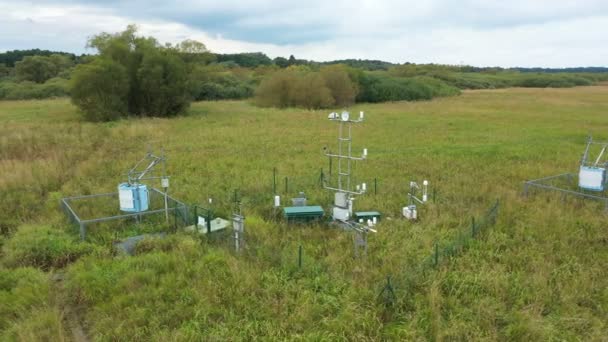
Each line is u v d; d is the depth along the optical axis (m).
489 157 18.27
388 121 31.34
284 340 6.18
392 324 6.67
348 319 6.62
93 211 11.25
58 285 7.93
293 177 14.63
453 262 8.37
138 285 7.62
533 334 6.35
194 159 17.41
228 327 6.53
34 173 14.48
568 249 9.02
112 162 16.89
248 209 11.45
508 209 11.24
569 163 16.98
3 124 27.42
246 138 22.94
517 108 42.31
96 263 8.37
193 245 8.99
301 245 9.01
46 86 58.91
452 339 6.29
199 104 50.59
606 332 6.43
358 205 11.69
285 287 7.47
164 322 6.68
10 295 7.31
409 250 8.99
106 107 32.50
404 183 14.00
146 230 10.21
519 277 7.82
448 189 13.36
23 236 9.52
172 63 36.34
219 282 7.58
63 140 21.66
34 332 6.38
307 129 26.59
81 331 6.71
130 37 37.81
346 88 49.88
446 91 65.81
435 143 21.78
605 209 11.28
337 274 7.88
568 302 7.09
